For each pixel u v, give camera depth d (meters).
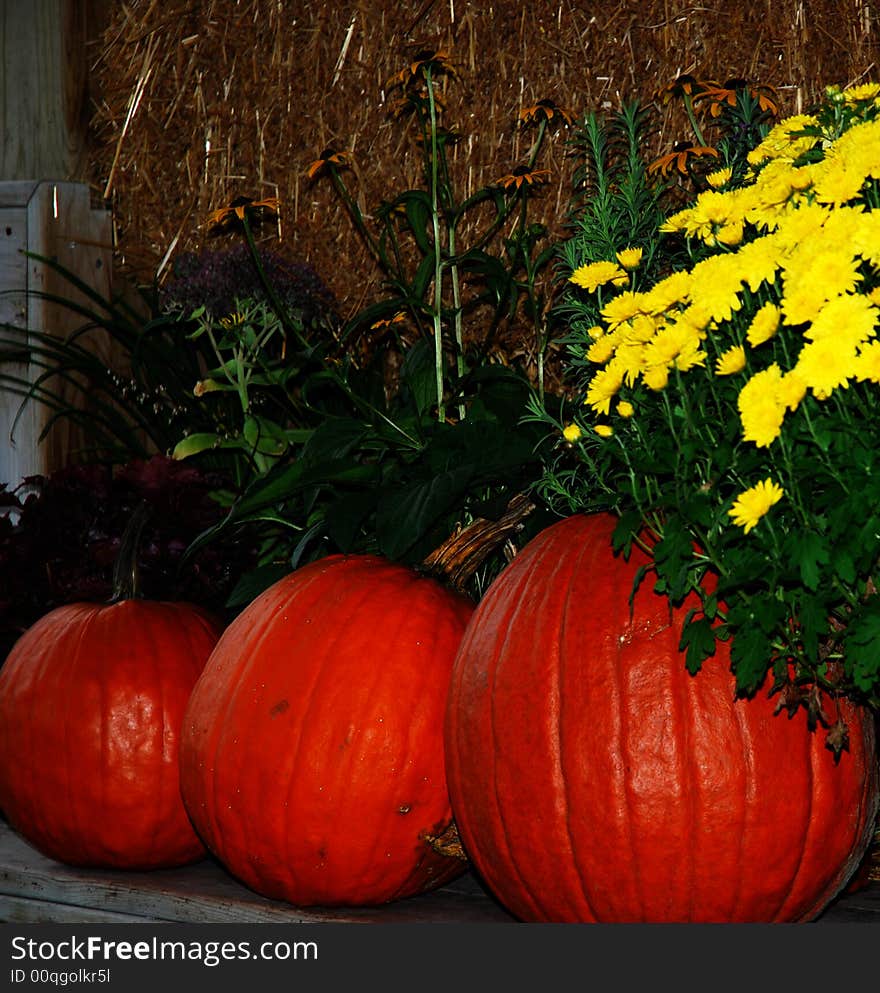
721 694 1.21
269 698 1.43
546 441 1.70
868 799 1.29
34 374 2.61
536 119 2.26
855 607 1.00
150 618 1.72
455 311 2.12
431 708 1.43
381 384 2.33
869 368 0.94
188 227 2.69
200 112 2.67
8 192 2.60
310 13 2.61
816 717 1.10
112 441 2.63
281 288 2.32
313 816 1.40
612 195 1.60
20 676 1.69
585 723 1.23
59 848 1.67
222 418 2.37
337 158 2.13
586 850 1.23
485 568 1.88
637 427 1.12
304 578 1.56
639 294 1.20
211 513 1.93
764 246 1.10
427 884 1.51
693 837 1.20
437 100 2.15
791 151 1.32
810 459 0.98
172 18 2.64
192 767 1.50
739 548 1.07
